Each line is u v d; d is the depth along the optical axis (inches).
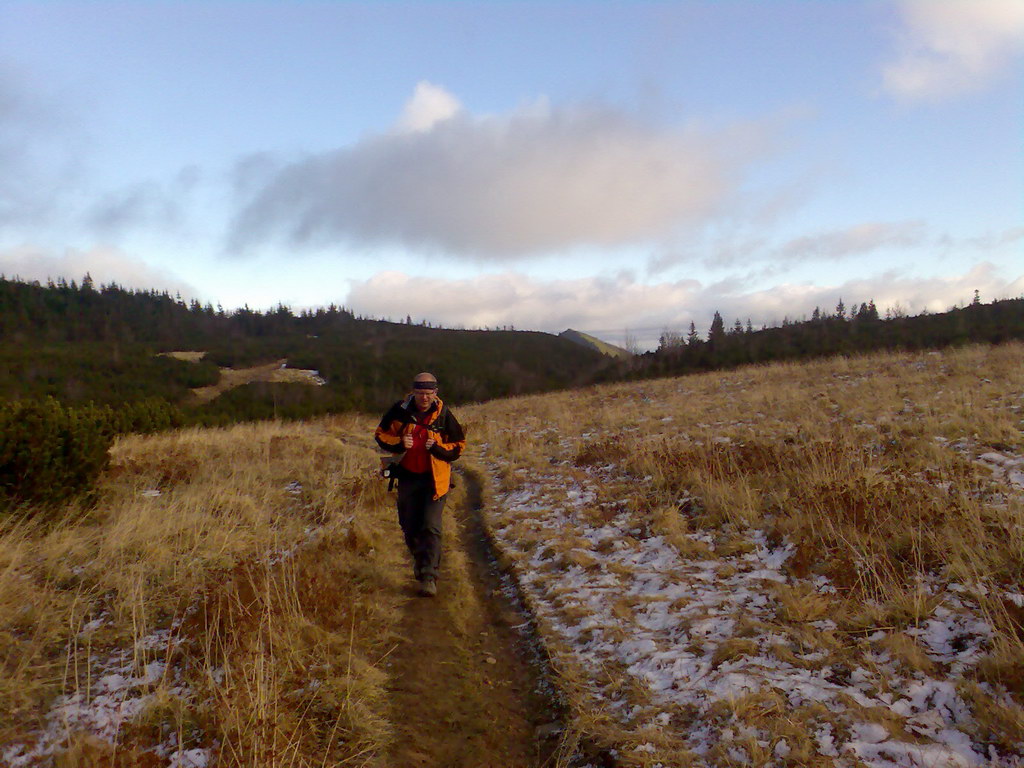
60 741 122.5
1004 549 171.3
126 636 164.9
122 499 278.2
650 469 314.8
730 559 207.9
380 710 141.6
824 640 148.6
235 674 140.1
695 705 132.0
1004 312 1210.6
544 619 181.9
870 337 1312.7
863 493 221.1
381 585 208.8
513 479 346.9
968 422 314.0
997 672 125.2
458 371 2615.7
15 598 173.0
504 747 130.6
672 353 1855.3
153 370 2300.7
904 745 111.4
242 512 271.4
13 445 235.3
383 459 217.2
